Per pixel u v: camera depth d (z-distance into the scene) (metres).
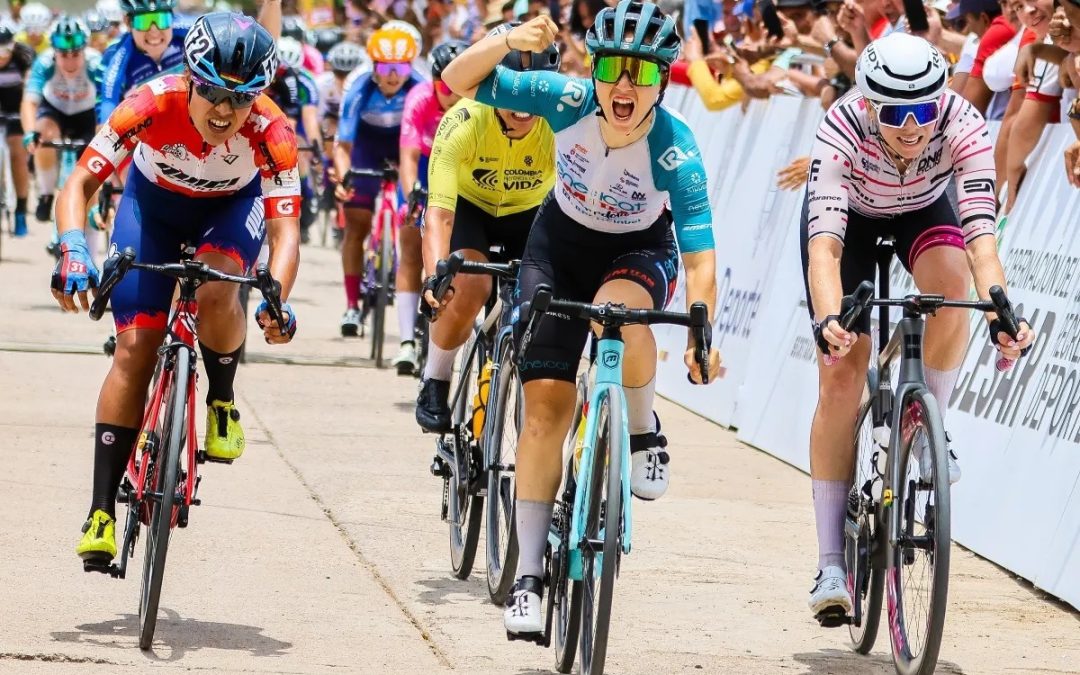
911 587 10.57
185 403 10.22
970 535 14.73
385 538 14.11
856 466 11.38
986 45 17.72
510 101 10.39
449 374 13.69
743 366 21.34
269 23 19.72
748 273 21.86
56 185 32.56
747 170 22.69
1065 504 13.12
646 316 9.61
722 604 12.55
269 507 14.98
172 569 12.52
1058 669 11.08
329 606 11.78
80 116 32.19
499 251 14.24
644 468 10.59
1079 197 14.34
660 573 13.46
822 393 11.21
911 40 10.30
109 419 10.88
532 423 10.40
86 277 10.33
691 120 26.03
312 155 31.48
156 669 9.82
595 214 10.64
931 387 11.42
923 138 10.40
